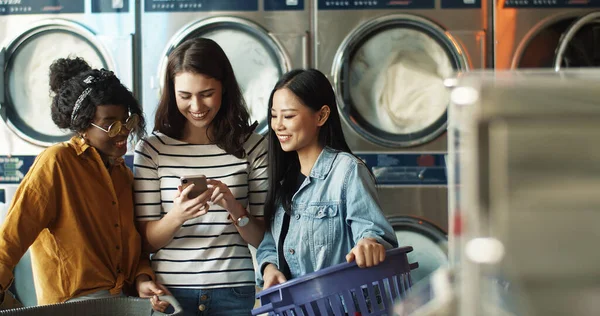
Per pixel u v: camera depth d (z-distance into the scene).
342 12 3.72
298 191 2.01
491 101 0.66
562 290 0.66
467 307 0.68
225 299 2.13
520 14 3.70
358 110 3.75
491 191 0.66
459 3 3.72
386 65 3.74
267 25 3.74
